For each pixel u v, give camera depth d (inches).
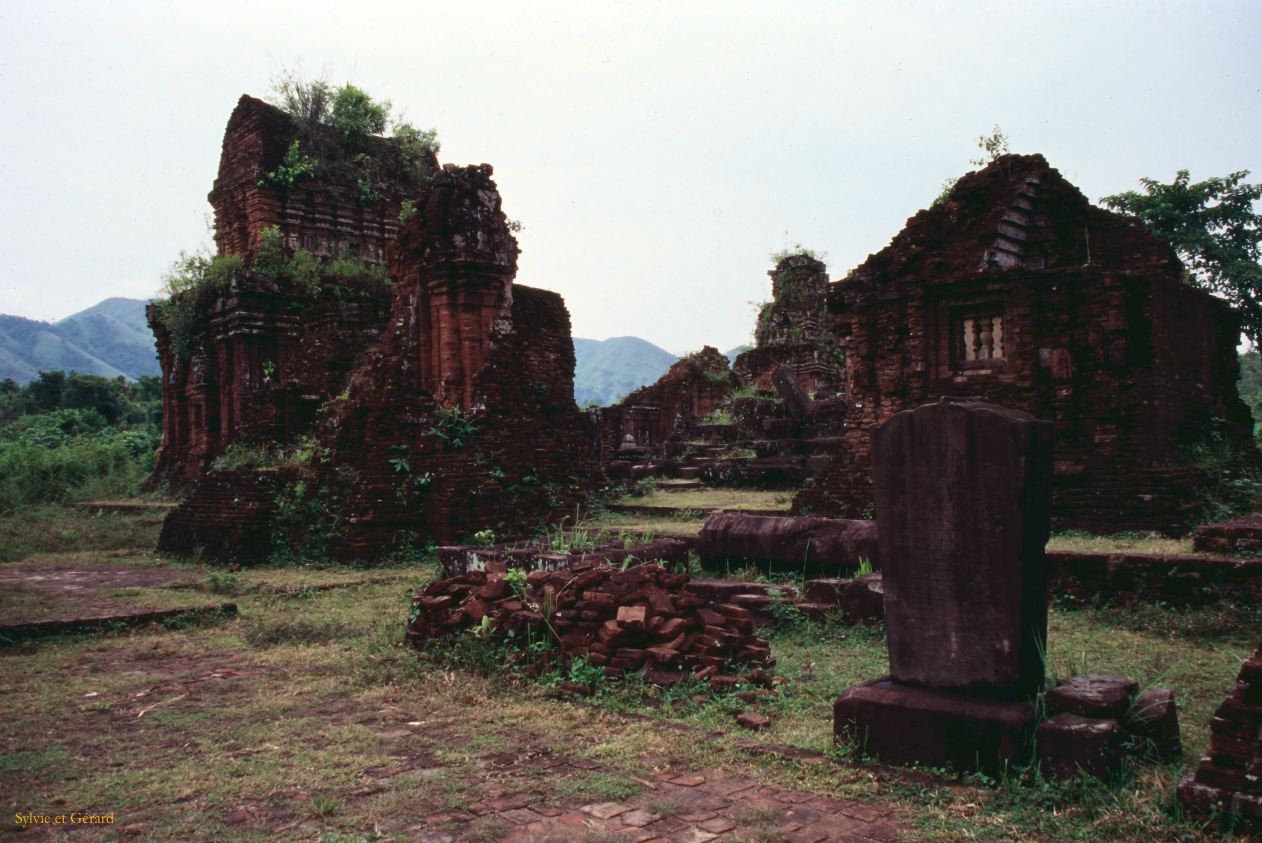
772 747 204.8
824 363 1492.4
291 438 774.5
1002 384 582.6
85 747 215.5
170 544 679.1
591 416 907.4
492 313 652.1
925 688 205.0
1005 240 613.6
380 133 1205.1
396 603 426.0
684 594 291.6
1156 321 553.0
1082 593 373.1
